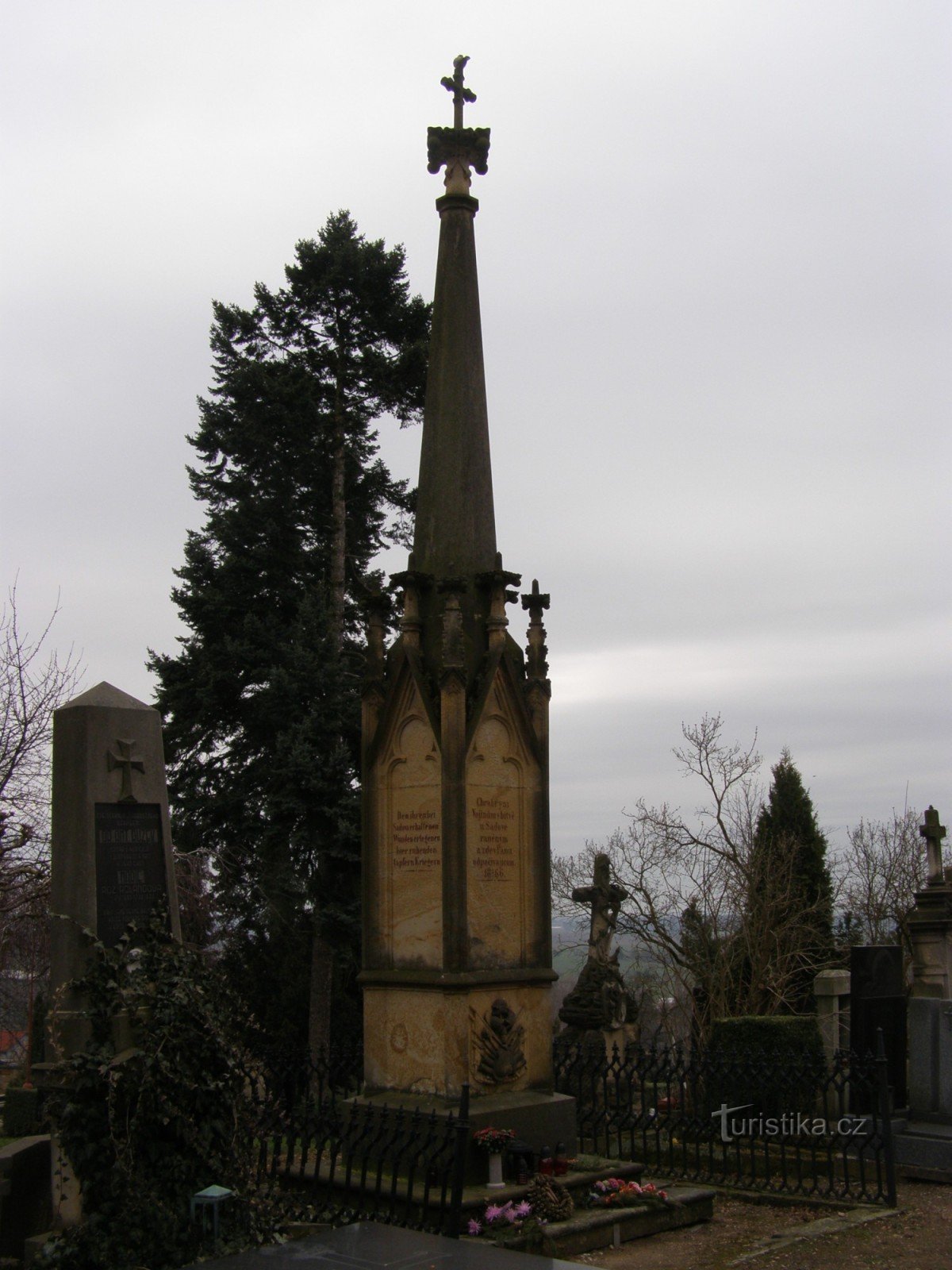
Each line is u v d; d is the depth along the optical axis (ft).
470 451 42.50
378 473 105.91
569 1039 56.54
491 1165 35.14
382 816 40.24
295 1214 31.50
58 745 34.12
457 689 38.65
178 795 93.50
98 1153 29.27
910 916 78.64
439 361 43.42
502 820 39.58
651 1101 56.49
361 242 107.24
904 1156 45.21
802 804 96.02
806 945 90.89
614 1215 34.53
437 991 37.58
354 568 106.11
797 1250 33.73
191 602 96.68
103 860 33.42
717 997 82.84
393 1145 35.63
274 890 85.81
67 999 31.96
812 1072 42.04
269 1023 90.07
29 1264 28.99
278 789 87.15
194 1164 29.43
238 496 102.42
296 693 87.35
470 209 44.52
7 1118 57.16
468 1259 19.08
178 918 35.22
